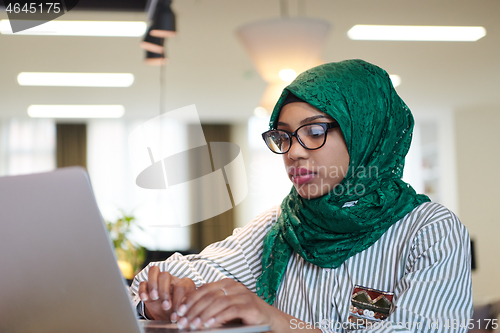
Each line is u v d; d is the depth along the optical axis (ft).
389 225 3.36
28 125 26.16
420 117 25.23
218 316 2.31
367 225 3.32
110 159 26.27
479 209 23.94
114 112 24.08
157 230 13.38
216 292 2.42
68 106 22.94
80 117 25.16
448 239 3.07
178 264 3.88
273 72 7.69
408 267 3.18
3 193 1.91
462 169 24.14
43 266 2.02
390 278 3.29
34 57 16.61
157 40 9.78
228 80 19.31
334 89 3.40
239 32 7.61
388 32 15.05
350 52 16.51
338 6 13.42
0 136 25.99
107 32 14.43
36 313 2.15
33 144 26.14
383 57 16.98
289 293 3.64
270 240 3.94
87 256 1.96
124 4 8.39
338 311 3.35
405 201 3.42
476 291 23.50
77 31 14.25
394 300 3.06
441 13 13.92
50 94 20.84
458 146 24.23
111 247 1.94
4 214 1.94
